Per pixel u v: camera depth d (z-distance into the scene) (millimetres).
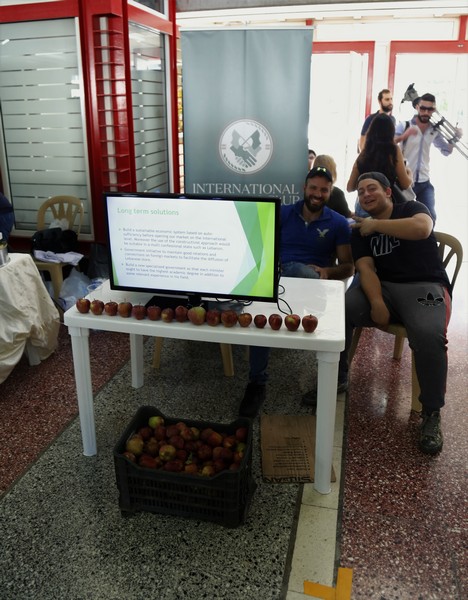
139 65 4402
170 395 2766
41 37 4094
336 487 2121
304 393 2795
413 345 2387
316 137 7020
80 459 2279
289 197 3629
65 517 1959
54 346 3184
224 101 3492
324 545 1846
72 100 4188
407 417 2598
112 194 2080
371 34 6480
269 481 2133
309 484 2135
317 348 1885
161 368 3051
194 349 3287
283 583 1698
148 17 4312
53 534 1882
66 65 4113
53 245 3891
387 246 2660
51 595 1651
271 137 3523
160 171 5000
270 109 3473
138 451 1944
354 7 5113
